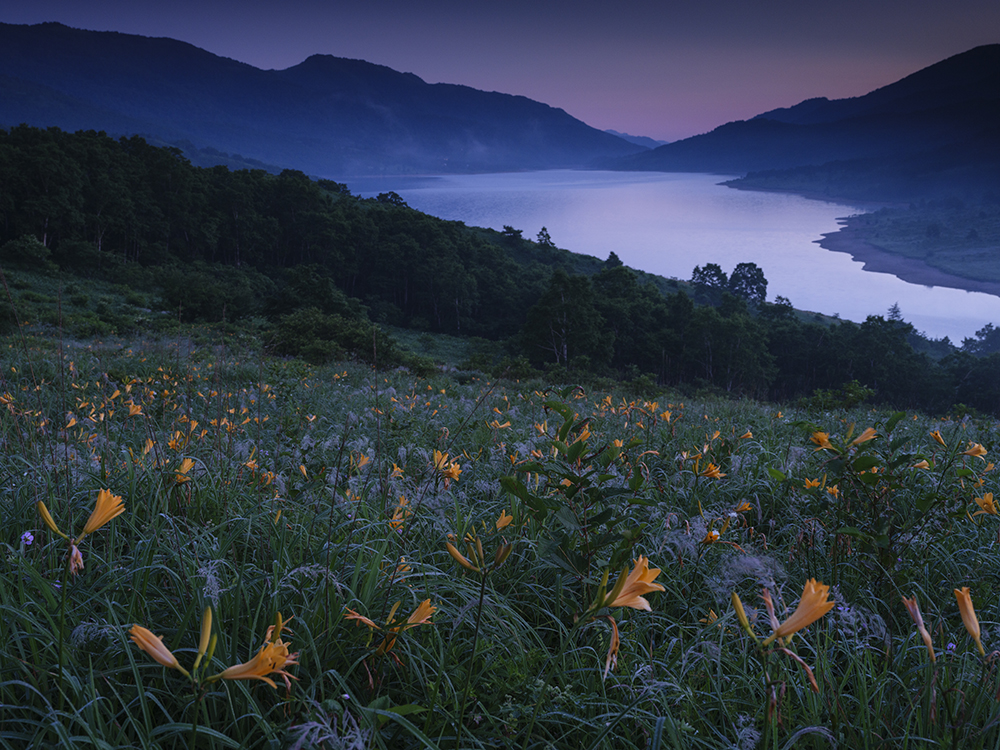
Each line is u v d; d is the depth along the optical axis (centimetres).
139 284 7844
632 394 2528
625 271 9825
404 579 229
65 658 175
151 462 324
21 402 502
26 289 5747
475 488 386
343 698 165
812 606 134
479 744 170
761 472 420
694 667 209
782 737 179
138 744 173
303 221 12188
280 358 2162
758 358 7975
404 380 1582
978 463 477
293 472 387
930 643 150
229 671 115
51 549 233
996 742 173
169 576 231
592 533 232
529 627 228
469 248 12581
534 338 6397
